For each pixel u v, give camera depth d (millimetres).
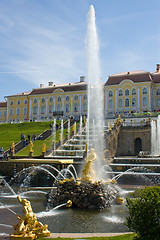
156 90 70500
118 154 41312
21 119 89250
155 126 42062
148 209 7078
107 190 15180
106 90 73062
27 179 25812
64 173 25344
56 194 15227
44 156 30453
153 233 6844
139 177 23984
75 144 37594
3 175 28047
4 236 9625
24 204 9039
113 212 13570
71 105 80750
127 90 70688
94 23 20750
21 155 33812
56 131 49312
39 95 86312
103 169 26297
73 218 12516
